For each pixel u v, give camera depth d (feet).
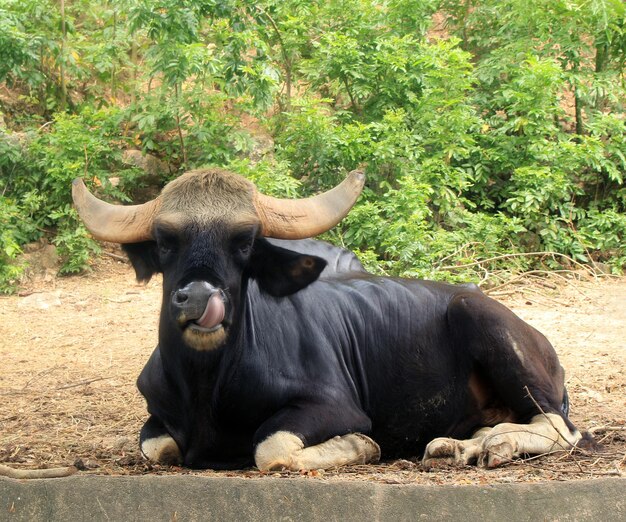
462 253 70.64
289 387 29.66
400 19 81.56
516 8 80.64
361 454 29.43
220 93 75.41
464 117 74.43
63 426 38.58
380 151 71.51
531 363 31.50
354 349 32.35
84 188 29.48
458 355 32.55
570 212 75.66
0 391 45.19
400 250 66.13
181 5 71.05
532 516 23.39
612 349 53.06
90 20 87.97
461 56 75.82
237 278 27.02
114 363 50.85
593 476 26.43
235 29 72.79
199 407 28.86
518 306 63.87
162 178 78.23
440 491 23.65
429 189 69.41
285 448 28.17
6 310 62.69
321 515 23.31
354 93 76.95
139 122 74.33
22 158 75.41
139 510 23.54
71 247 69.77
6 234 68.08
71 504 23.75
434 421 32.60
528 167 73.92
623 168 79.82
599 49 83.41
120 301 64.64
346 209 28.55
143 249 28.94
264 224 27.94
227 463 30.22
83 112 76.48
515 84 78.59
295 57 84.12
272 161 74.28
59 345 54.80
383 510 23.36
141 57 88.22
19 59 75.77
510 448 28.89
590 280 70.74
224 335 25.90
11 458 31.68
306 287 30.55
